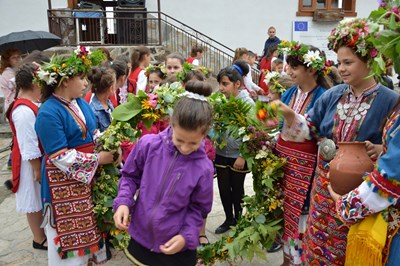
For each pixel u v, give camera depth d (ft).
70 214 7.23
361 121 5.78
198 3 32.55
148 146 5.65
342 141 5.97
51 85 7.13
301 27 34.65
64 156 6.94
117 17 28.84
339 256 5.91
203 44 31.65
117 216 5.32
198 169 5.45
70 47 26.84
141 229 5.57
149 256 5.57
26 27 29.17
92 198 7.56
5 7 28.78
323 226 6.06
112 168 7.80
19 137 8.68
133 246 5.73
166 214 5.37
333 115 6.27
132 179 5.80
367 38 5.10
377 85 5.78
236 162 9.93
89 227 7.38
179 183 5.37
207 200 5.60
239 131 7.79
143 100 7.59
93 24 30.12
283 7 34.24
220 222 11.58
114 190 7.73
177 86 7.92
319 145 6.39
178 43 30.40
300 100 7.78
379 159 4.66
